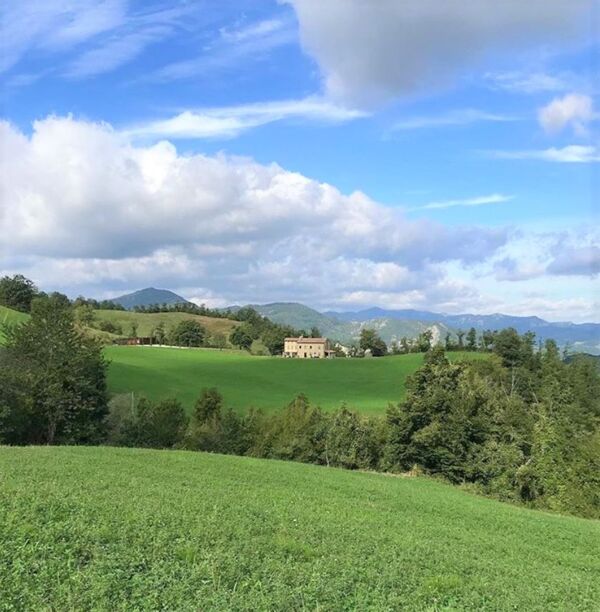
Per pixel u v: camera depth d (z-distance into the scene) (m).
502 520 32.25
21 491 17.28
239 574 12.54
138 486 22.72
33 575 10.98
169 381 112.00
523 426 72.69
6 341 64.81
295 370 136.75
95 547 12.89
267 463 43.38
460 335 183.75
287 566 13.64
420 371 71.75
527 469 65.88
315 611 11.29
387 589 13.44
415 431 69.88
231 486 28.16
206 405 80.19
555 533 30.61
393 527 23.17
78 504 16.55
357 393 116.25
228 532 15.98
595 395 98.75
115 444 65.12
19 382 57.91
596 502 62.22
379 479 44.12
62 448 38.53
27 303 184.00
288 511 22.09
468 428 68.25
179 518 16.62
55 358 60.66
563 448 65.75
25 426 58.53
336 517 22.75
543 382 101.75
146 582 11.36
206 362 140.25
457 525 27.88
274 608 11.08
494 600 13.90
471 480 67.69
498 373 105.50
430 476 67.44
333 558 15.04
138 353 145.25
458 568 16.80
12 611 9.53
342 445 71.12
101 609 9.90
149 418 67.44
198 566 12.62
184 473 30.83
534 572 18.84
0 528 13.26
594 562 23.75
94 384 63.75
